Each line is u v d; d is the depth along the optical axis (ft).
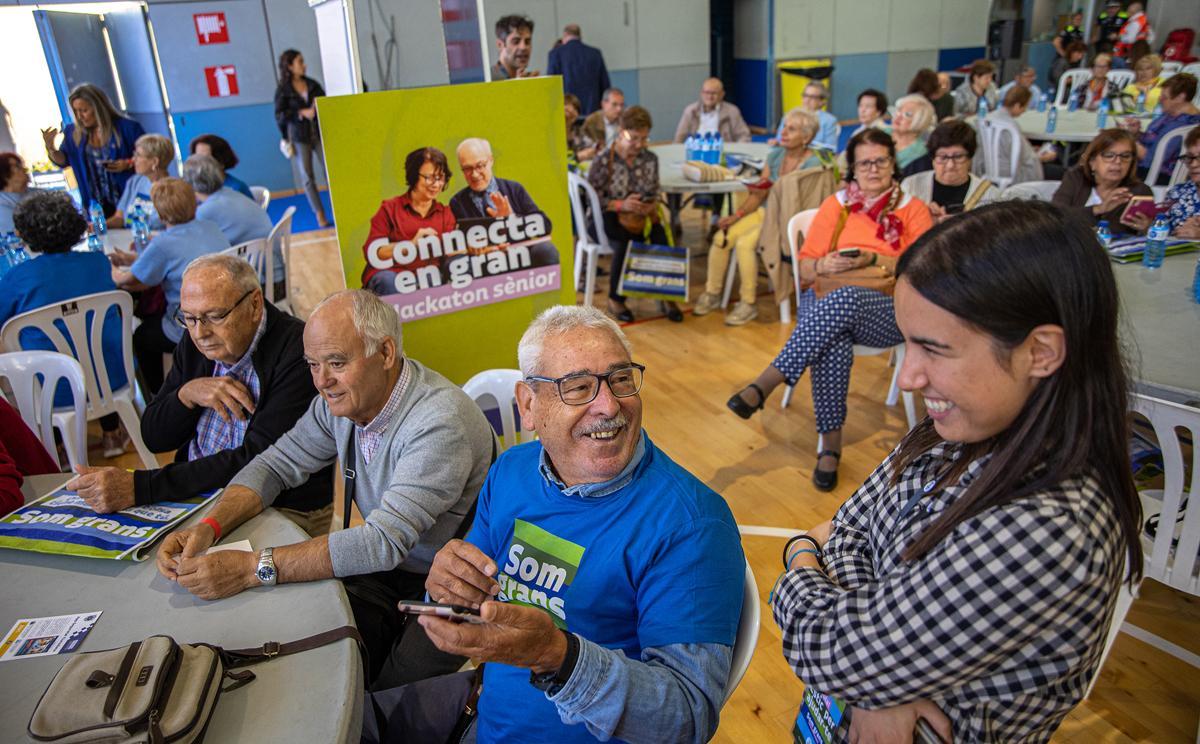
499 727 4.16
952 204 11.89
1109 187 11.12
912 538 2.90
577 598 3.97
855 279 9.70
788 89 35.65
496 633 3.22
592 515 4.01
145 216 14.33
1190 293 7.50
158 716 3.24
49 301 9.94
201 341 6.12
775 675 6.74
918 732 2.80
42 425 7.69
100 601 4.33
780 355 9.21
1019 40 40.34
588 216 15.65
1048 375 2.48
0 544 4.80
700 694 3.56
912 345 2.64
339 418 5.67
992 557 2.46
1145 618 7.13
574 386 3.92
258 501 5.35
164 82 28.71
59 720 3.19
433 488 5.15
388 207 7.82
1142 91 22.57
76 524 5.01
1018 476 2.52
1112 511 2.53
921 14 38.70
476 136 8.00
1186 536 5.29
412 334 8.41
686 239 21.35
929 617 2.58
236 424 6.43
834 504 9.26
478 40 8.59
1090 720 6.06
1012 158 17.08
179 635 4.04
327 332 5.09
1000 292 2.37
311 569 4.53
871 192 10.28
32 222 9.78
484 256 8.48
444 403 5.44
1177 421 4.99
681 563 3.77
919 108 14.62
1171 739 5.86
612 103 19.17
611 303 15.83
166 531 4.96
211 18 28.63
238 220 13.15
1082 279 2.38
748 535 8.71
